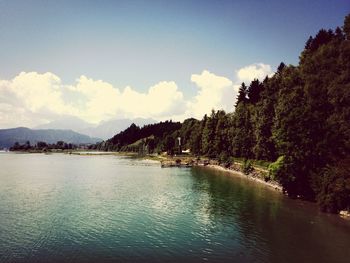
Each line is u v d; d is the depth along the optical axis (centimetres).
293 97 6131
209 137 15000
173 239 3762
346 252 3412
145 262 3108
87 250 3400
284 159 6250
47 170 12356
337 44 6819
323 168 5466
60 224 4344
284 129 6088
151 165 15525
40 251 3366
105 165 15512
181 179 9356
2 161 18675
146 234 3934
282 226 4297
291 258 3250
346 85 4884
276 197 6316
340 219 4647
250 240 3744
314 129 5753
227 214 4922
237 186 7844
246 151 11038
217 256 3275
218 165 13662
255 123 10038
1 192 6844
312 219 4634
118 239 3750
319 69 6606
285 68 8619
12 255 3253
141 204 5647
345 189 4769
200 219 4631
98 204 5631
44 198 6178
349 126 4884
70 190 7200
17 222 4428
